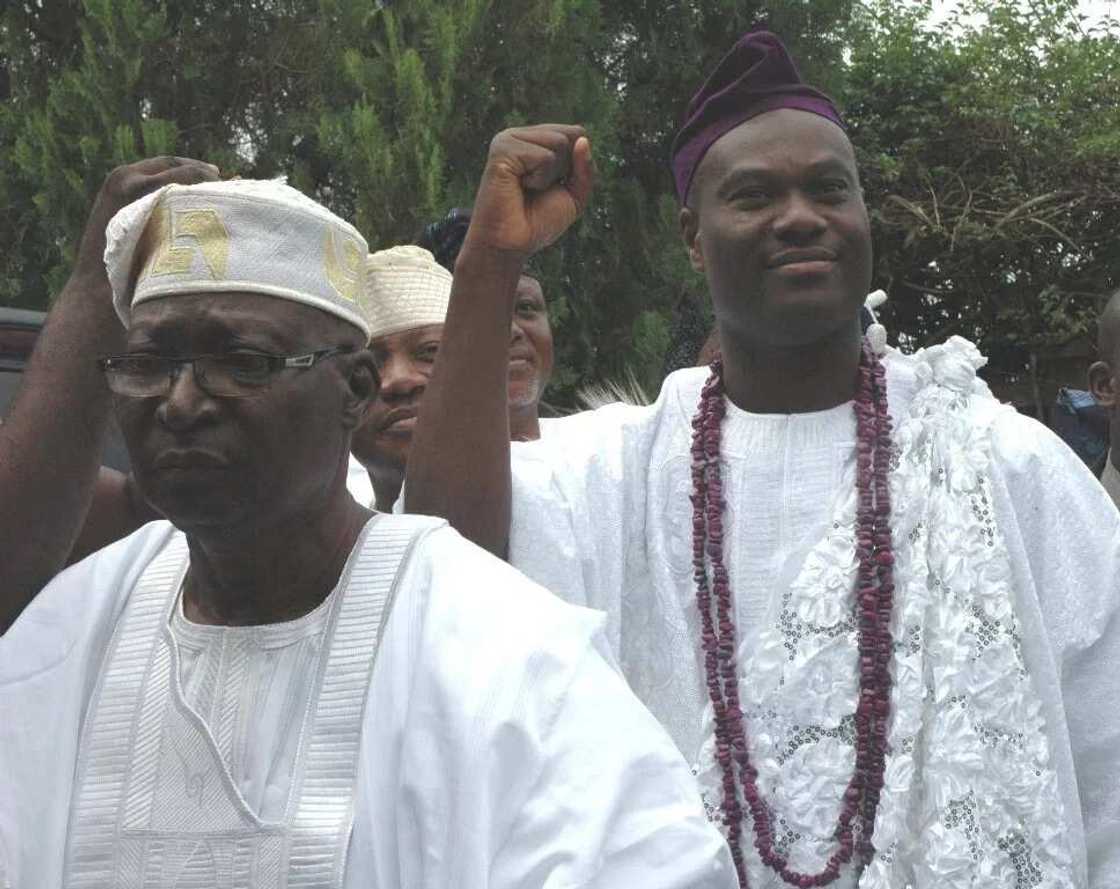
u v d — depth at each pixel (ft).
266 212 5.42
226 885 5.18
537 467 8.06
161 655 5.64
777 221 7.68
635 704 5.38
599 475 8.18
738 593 7.96
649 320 32.17
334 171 32.60
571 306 33.60
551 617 5.45
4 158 32.58
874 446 7.91
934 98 47.67
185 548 5.96
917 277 49.34
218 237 5.38
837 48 37.58
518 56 31.19
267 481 5.34
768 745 7.66
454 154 30.96
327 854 5.12
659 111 37.11
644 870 5.01
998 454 7.80
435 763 5.15
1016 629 7.55
